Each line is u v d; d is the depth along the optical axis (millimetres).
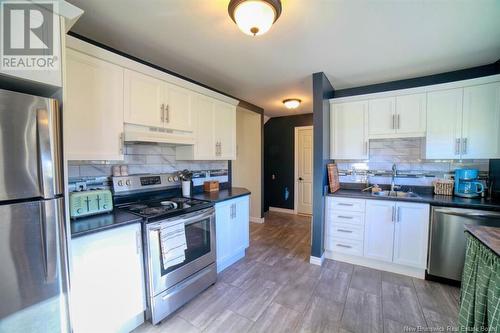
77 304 1336
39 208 1026
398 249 2404
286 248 3164
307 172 4984
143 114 1933
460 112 2348
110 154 1718
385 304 1911
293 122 5094
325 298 2002
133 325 1636
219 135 2793
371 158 3105
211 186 2910
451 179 2662
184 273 1894
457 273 2127
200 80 2805
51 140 1061
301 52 2066
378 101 2717
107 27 1677
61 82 1136
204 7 1457
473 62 2275
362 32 1734
